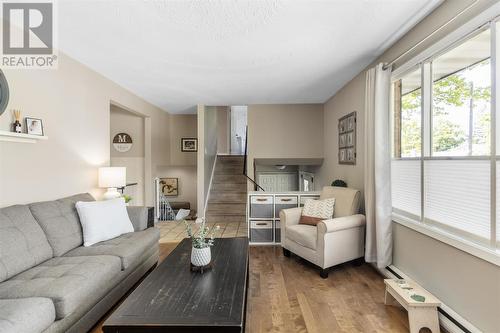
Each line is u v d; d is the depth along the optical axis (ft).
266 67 11.02
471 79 6.01
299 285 9.07
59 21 7.39
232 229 16.69
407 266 8.22
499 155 5.23
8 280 5.83
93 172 11.34
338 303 7.89
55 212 7.98
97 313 6.58
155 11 6.88
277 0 6.43
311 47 9.12
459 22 6.04
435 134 7.27
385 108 8.91
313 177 20.63
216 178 22.31
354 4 6.63
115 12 6.93
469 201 6.02
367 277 9.68
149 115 17.78
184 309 4.90
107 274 6.74
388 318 7.12
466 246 5.78
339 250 9.86
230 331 4.45
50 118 8.98
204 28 7.77
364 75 11.27
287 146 18.29
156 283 5.97
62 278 5.83
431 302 6.31
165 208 20.61
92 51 9.40
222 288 5.74
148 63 10.51
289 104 18.24
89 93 11.00
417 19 7.36
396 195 9.16
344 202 11.17
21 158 7.91
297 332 6.55
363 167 11.44
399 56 8.36
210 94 15.42
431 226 7.24
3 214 6.52
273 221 13.67
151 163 18.56
